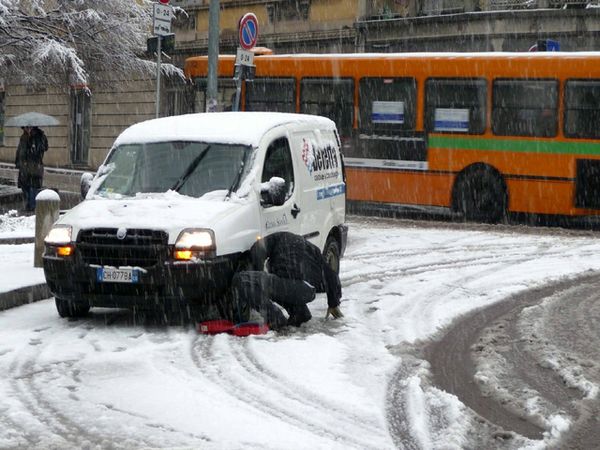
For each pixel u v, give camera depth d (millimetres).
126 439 7652
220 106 29391
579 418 8516
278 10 42406
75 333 11570
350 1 39969
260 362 10203
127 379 9461
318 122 15305
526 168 24656
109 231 11648
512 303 14164
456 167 25391
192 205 12102
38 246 15453
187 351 10703
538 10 35312
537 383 9750
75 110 47531
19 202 28609
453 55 25484
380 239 21547
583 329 12234
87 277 11609
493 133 24984
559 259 18578
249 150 12953
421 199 25891
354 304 13750
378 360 10383
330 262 15250
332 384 9375
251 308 12180
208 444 7527
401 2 40750
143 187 12828
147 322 12367
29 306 13406
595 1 36281
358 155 26672
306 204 14078
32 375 9602
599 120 23953
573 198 24250
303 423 8156
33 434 7766
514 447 7680
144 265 11523
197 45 45531
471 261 18328
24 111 50406
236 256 11891
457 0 39750
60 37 32375
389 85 26250
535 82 24531
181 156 13062
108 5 33156
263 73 28188
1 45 31188
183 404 8609
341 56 27000
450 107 25500
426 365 10281
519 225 24906
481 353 10914
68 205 26719
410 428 8094
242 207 12258
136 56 35406
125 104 44344
